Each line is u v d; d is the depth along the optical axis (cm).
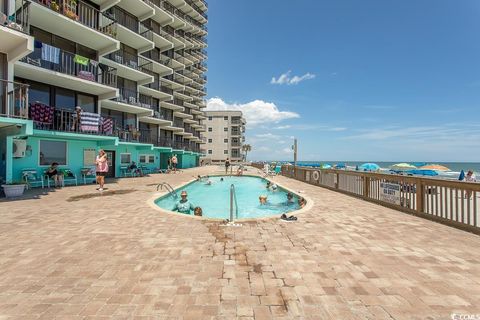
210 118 8712
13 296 294
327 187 1430
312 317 259
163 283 326
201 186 1927
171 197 1231
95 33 1510
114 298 290
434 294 304
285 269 370
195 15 5147
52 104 1488
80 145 1577
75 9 1447
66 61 1423
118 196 1052
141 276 344
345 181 1210
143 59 2669
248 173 2892
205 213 1188
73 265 378
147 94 3103
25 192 1148
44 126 1307
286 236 526
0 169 1122
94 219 661
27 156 1312
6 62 1051
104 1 1711
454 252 441
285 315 262
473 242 494
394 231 567
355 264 389
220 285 322
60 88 1530
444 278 345
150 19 3059
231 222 627
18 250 437
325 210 799
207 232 551
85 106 1659
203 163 6812
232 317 257
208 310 269
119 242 481
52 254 420
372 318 258
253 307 275
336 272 361
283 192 1501
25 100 993
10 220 645
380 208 837
